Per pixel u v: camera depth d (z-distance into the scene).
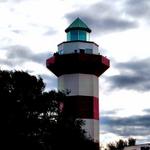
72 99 80.44
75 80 81.31
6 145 53.69
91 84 82.00
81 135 64.44
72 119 63.16
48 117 59.91
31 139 55.59
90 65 80.56
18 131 55.06
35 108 58.47
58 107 61.56
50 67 83.81
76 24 87.00
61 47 85.56
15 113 55.47
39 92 60.34
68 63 80.06
